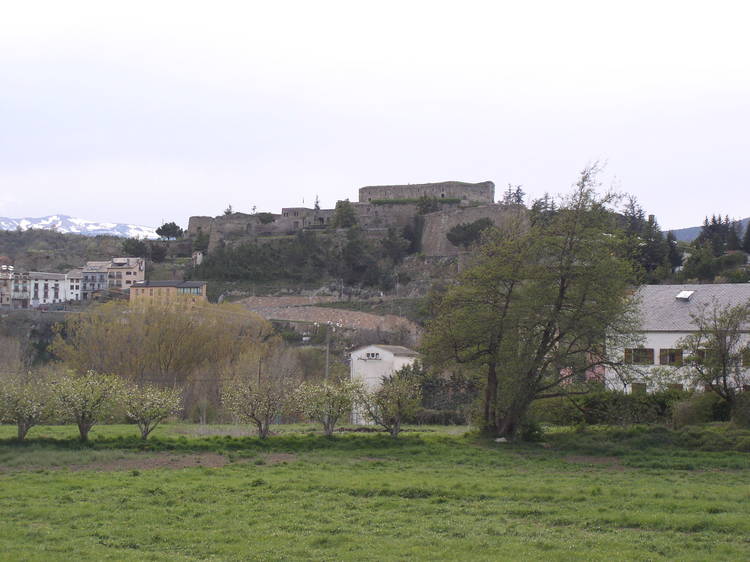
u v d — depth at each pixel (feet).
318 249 599.16
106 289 604.08
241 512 78.13
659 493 87.66
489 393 141.79
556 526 73.51
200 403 201.57
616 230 139.44
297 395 131.75
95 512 77.82
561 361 135.54
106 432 146.41
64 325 341.21
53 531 70.69
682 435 132.87
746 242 452.76
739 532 69.97
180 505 81.00
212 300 554.46
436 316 144.56
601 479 100.68
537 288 134.82
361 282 576.61
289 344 392.68
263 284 583.99
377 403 133.69
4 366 220.43
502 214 573.74
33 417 119.75
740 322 152.46
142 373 247.91
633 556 62.39
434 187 643.04
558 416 158.30
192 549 65.67
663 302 201.77
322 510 79.51
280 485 90.48
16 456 109.91
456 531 71.00
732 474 106.93
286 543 67.05
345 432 163.32
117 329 264.11
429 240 598.75
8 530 70.85
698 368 148.36
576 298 135.13
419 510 79.71
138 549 65.92
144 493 86.99
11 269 627.87
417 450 122.72
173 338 266.16
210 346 272.51
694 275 381.81
